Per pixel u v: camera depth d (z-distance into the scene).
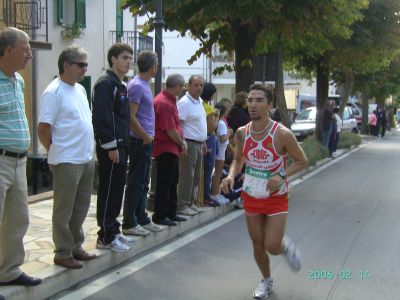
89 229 6.83
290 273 5.91
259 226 5.03
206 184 8.58
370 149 24.05
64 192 5.08
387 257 6.58
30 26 13.23
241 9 10.18
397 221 8.66
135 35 19.34
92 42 17.81
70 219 5.37
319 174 14.73
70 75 5.04
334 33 13.89
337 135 20.66
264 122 4.84
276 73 12.36
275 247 4.90
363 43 18.61
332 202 10.38
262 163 4.86
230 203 9.22
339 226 8.28
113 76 5.63
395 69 29.53
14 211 4.55
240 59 12.32
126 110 5.77
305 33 12.20
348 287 5.52
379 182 13.23
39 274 5.00
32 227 6.92
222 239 7.34
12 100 4.35
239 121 9.12
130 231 6.57
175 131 6.89
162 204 7.13
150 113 6.46
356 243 7.24
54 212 5.16
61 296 5.07
